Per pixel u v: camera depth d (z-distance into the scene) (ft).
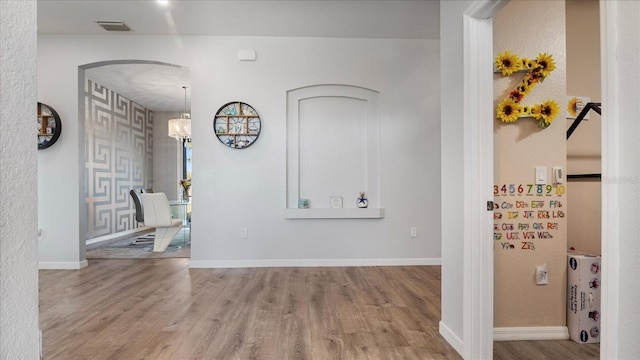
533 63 7.44
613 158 3.24
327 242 14.03
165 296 10.25
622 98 3.17
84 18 12.29
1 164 1.60
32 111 1.80
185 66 13.88
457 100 7.09
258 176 13.93
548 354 6.95
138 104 25.85
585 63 9.35
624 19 3.15
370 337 7.56
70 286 11.30
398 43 14.25
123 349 7.00
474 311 6.38
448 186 7.52
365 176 14.48
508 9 7.71
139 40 13.76
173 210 21.13
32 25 1.79
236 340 7.40
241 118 13.92
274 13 11.98
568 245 9.14
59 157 13.70
